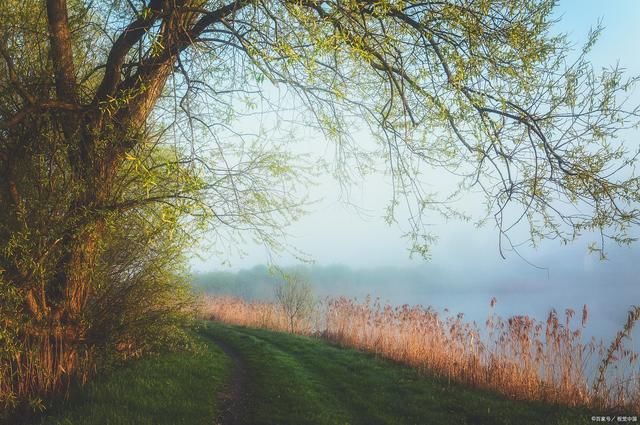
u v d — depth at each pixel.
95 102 8.07
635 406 8.80
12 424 7.17
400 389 10.82
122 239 9.50
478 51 6.81
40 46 8.31
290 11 6.47
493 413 8.95
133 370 9.94
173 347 12.66
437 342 13.92
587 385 9.58
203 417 7.66
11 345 7.25
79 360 9.15
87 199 8.01
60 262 8.28
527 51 6.80
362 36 6.97
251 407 8.87
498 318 11.90
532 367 10.46
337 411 9.07
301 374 12.20
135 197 8.99
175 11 7.16
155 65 8.15
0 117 7.82
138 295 10.05
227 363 13.32
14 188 7.54
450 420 8.70
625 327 9.06
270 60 6.48
